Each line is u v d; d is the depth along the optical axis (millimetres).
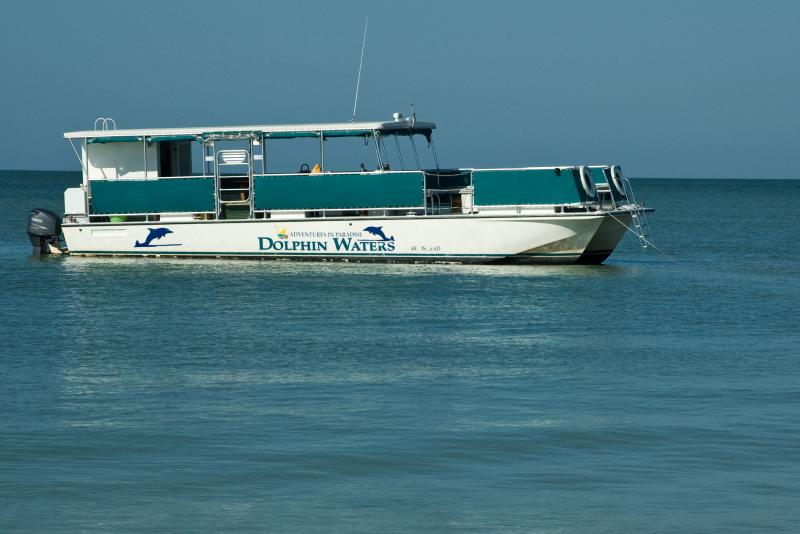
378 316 69438
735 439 41031
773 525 32125
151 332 64250
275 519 32750
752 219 193125
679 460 38438
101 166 99062
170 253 96938
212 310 72062
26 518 32750
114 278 87312
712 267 98500
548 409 45562
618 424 43062
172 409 45625
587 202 88062
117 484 35812
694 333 63531
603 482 36125
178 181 95938
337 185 91875
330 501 34250
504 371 53188
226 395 48156
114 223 98250
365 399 47344
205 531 31766
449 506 33844
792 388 49344
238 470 37281
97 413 45000
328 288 80688
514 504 34031
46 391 48969
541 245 89312
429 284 82000
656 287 82438
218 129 94438
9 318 69312
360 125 91875
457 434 41625
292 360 56031
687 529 31875
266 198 93750
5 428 42531
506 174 89062
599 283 83438
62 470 37281
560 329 64812
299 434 41719
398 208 90938
